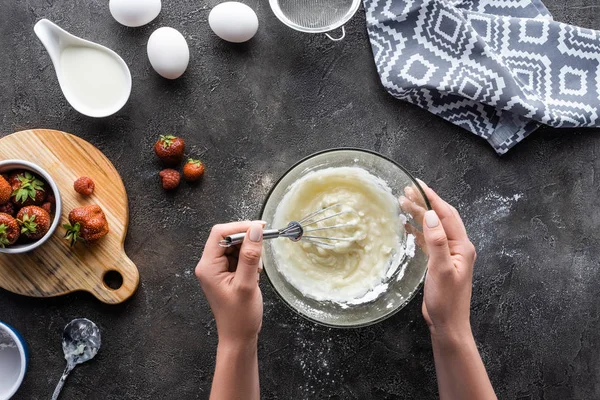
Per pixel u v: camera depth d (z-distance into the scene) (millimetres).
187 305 973
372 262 945
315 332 973
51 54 931
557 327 982
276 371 973
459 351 857
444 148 981
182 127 978
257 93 979
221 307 834
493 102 950
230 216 978
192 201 976
